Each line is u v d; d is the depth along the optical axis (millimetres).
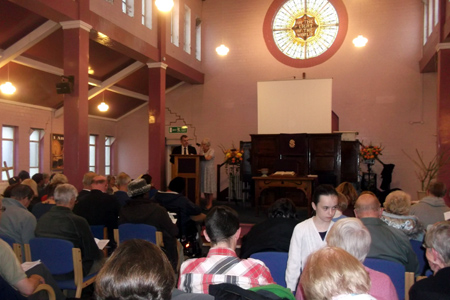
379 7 10820
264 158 9062
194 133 12094
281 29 11508
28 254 3168
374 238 2680
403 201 3279
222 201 10375
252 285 1799
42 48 7867
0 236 3164
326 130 9617
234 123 11805
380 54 10773
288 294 1655
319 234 2666
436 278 1676
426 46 9883
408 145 10547
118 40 7699
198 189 7895
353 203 4168
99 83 9984
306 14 11289
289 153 8750
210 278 1816
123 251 1128
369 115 10812
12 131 9117
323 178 8633
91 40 8328
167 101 12367
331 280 1242
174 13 10750
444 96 7914
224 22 11945
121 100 11758
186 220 4668
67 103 6469
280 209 3016
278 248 2809
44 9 5992
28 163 9445
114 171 12805
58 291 2777
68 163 6422
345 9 11031
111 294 1047
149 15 9234
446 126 7883
